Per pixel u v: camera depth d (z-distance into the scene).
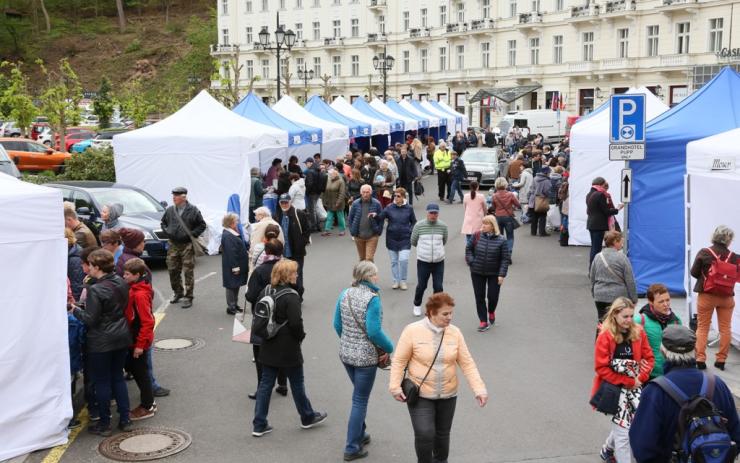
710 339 10.48
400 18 74.06
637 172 13.23
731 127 12.94
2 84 44.38
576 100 60.03
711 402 4.56
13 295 7.00
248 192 18.42
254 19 84.44
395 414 8.00
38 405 7.14
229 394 8.61
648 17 54.12
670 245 13.23
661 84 53.75
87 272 8.20
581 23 58.66
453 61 69.75
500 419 7.86
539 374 9.30
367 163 25.23
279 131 20.89
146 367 7.89
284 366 7.31
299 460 6.88
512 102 64.44
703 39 50.84
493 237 11.10
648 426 4.67
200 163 18.30
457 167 27.05
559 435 7.46
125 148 18.56
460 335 6.16
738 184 9.41
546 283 14.60
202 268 16.02
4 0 107.00
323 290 13.92
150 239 15.51
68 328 7.67
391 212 14.07
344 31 78.19
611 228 14.66
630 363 6.25
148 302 7.68
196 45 97.25
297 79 82.00
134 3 115.50
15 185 7.34
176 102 73.94
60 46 104.38
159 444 7.22
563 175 20.81
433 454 6.22
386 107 38.94
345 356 6.83
